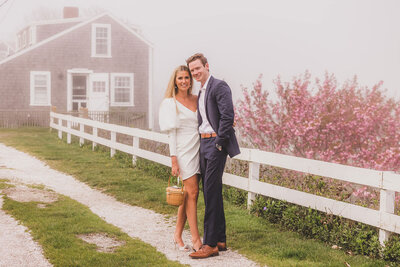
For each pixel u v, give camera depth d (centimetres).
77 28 2508
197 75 459
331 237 497
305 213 546
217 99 450
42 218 584
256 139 1147
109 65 2558
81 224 565
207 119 460
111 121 2452
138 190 792
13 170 970
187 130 478
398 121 1062
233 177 664
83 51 2520
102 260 441
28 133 1862
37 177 907
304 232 531
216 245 466
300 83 1171
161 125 475
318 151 1097
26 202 675
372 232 477
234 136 463
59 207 653
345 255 458
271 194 592
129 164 1037
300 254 462
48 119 2425
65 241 494
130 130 1034
